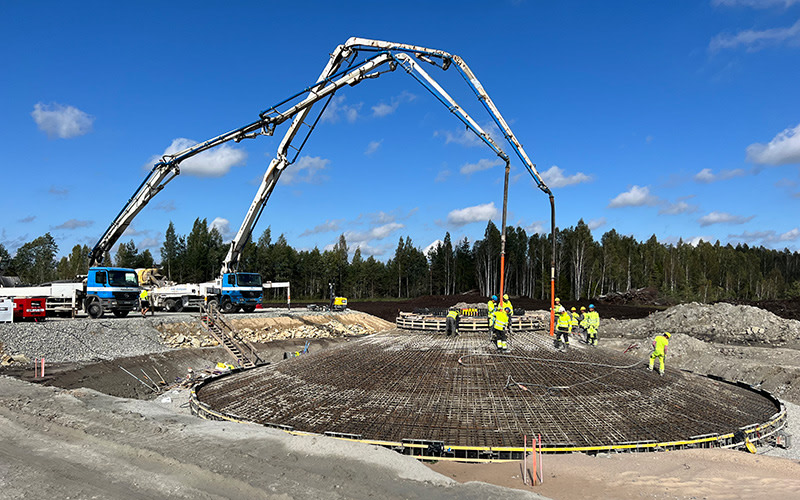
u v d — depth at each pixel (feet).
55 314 153.99
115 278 144.77
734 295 438.40
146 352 125.59
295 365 84.74
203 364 130.11
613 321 219.41
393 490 38.17
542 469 48.57
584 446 56.03
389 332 95.30
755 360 128.88
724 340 181.06
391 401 65.36
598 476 46.06
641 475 46.32
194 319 154.10
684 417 65.16
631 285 439.63
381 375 72.79
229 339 133.90
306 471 41.37
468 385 67.31
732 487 42.80
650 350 151.33
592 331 99.25
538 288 427.74
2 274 173.78
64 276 423.23
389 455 45.60
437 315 95.91
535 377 69.82
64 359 109.60
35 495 36.96
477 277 467.11
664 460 51.37
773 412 74.43
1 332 108.99
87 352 116.16
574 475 46.55
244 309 180.24
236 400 74.90
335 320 199.11
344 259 510.17
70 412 57.67
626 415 63.05
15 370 97.25
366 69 113.19
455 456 54.39
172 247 427.74
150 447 46.47
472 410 61.98
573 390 66.95
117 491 37.93
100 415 56.44
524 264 449.06
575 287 406.82
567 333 82.94
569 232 424.87
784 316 224.33
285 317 181.37
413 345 82.99
